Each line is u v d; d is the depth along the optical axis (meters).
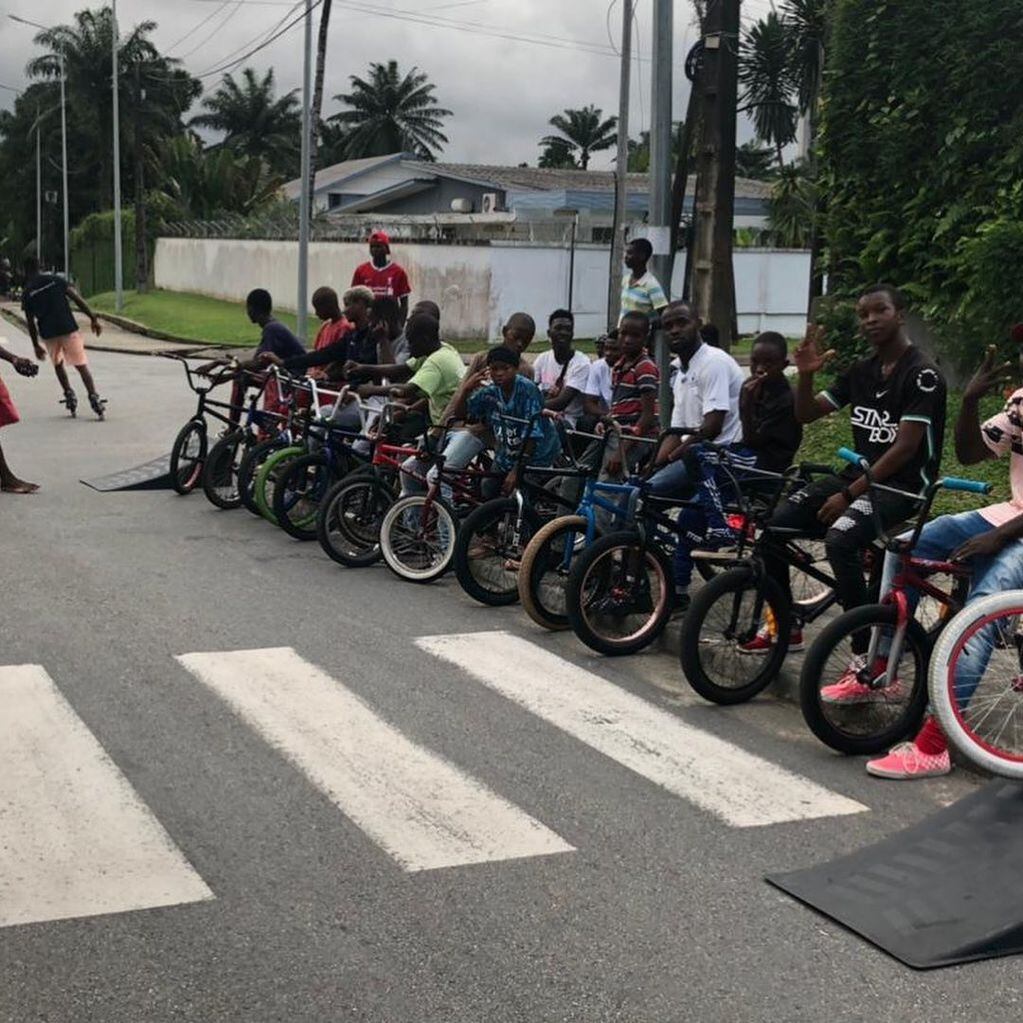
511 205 41.06
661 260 10.29
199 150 68.94
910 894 4.64
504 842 5.13
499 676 7.23
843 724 6.19
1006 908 4.51
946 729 5.61
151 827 5.19
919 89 12.75
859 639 6.14
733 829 5.32
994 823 5.02
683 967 4.23
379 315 12.34
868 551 6.78
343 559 9.60
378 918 4.50
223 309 41.44
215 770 5.79
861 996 4.08
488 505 8.53
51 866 4.83
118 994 4.01
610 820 5.38
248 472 11.05
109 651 7.46
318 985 4.07
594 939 4.39
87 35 60.88
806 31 25.89
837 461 12.20
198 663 7.28
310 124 24.53
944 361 13.02
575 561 7.56
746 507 6.90
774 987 4.12
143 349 30.16
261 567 9.55
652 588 7.78
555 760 6.02
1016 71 12.07
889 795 5.72
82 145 83.00
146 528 10.77
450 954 4.27
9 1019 3.87
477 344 30.39
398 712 6.60
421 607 8.62
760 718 6.71
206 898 4.62
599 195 39.94
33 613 8.18
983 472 11.02
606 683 7.19
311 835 5.16
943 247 12.73
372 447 9.91
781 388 7.62
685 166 18.09
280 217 45.09
